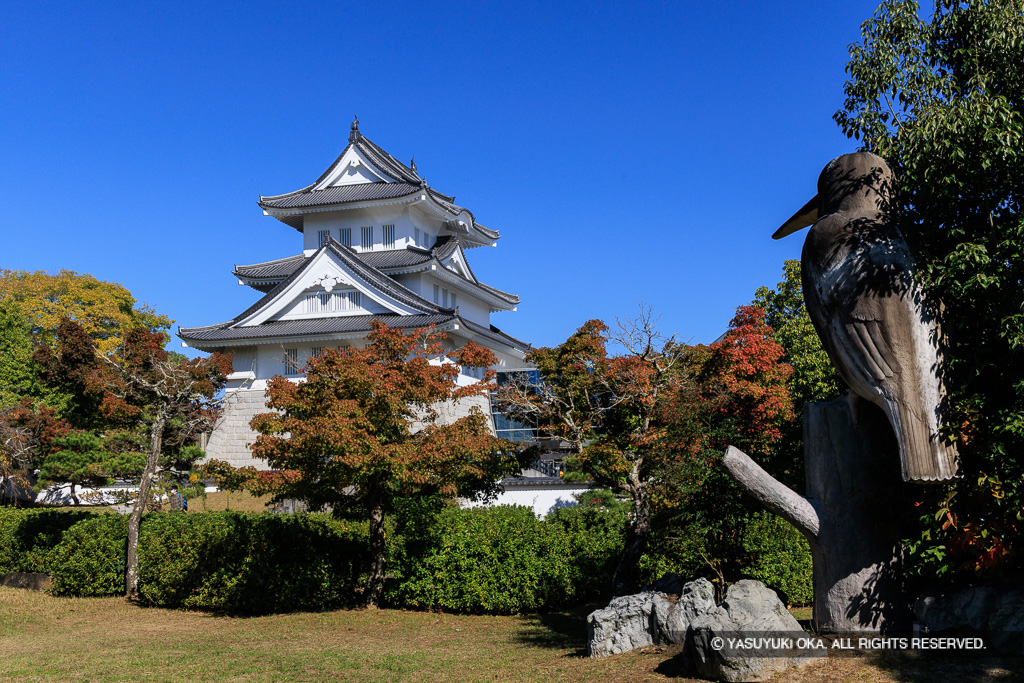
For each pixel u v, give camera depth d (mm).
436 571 16828
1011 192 7793
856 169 8047
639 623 9781
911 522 7871
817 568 8414
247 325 42188
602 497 22922
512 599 16297
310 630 15008
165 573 17547
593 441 16078
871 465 8203
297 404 16094
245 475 15617
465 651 12484
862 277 7520
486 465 17156
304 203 46469
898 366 7371
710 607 9109
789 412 12938
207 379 28641
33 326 52344
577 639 13008
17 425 27594
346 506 18000
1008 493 7250
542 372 17312
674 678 7820
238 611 17250
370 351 16906
